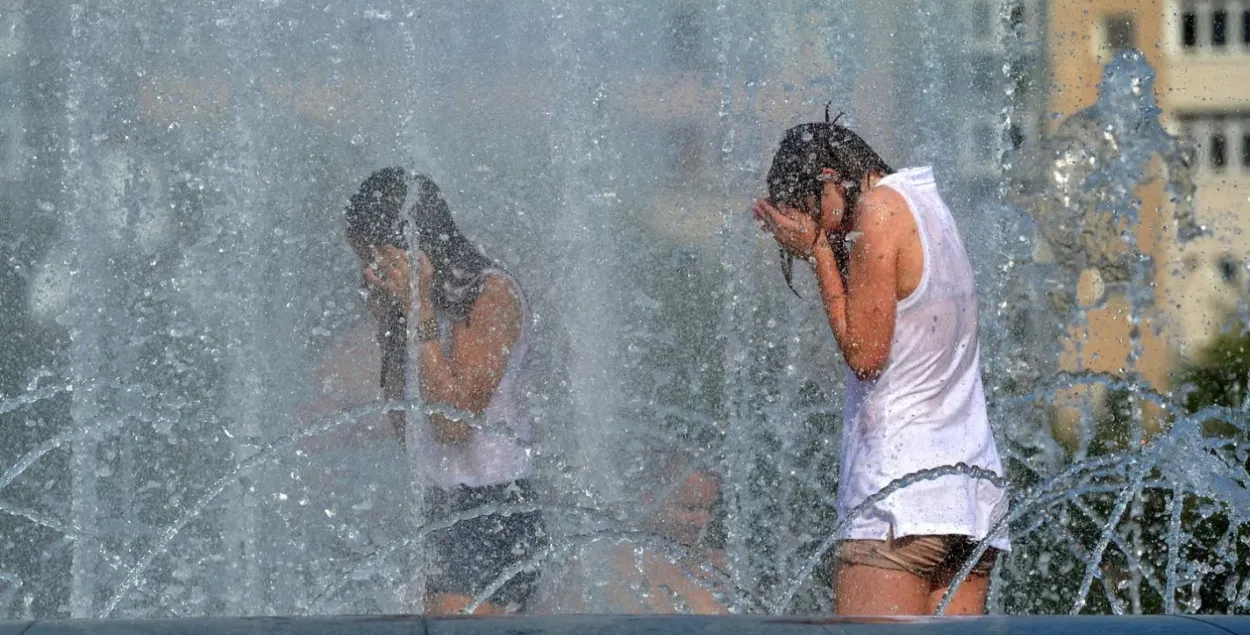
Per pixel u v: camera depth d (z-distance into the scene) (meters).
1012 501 13.80
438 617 7.36
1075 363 22.25
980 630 7.25
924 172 13.30
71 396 19.08
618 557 15.23
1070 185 22.67
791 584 15.05
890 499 12.75
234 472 15.92
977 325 13.18
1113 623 7.40
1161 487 17.08
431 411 14.97
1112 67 22.91
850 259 12.95
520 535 15.01
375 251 15.41
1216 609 16.89
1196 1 53.78
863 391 13.04
